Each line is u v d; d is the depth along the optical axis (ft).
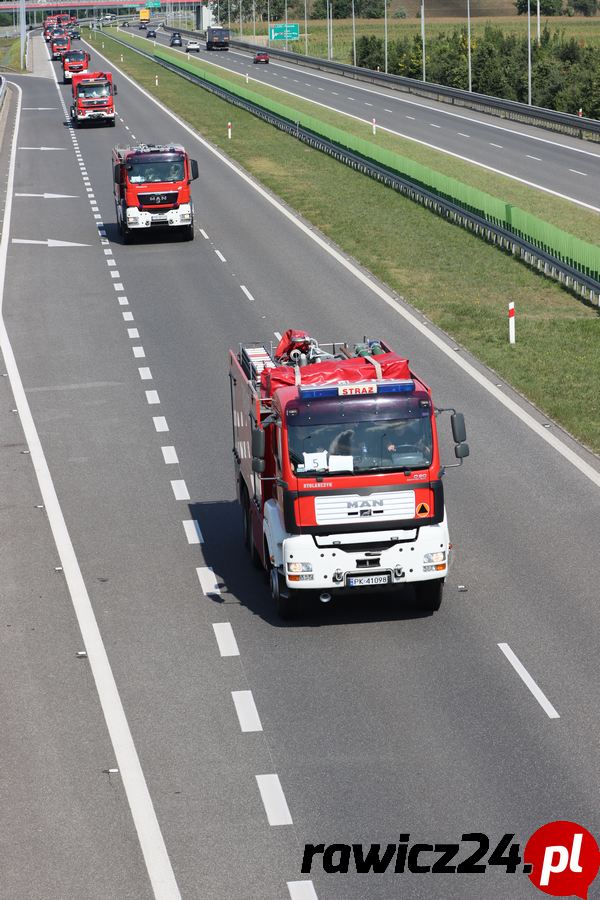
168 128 262.06
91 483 71.51
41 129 268.82
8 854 35.91
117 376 94.94
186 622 52.49
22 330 110.63
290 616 52.16
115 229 160.56
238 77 383.04
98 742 42.42
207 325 110.52
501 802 37.81
